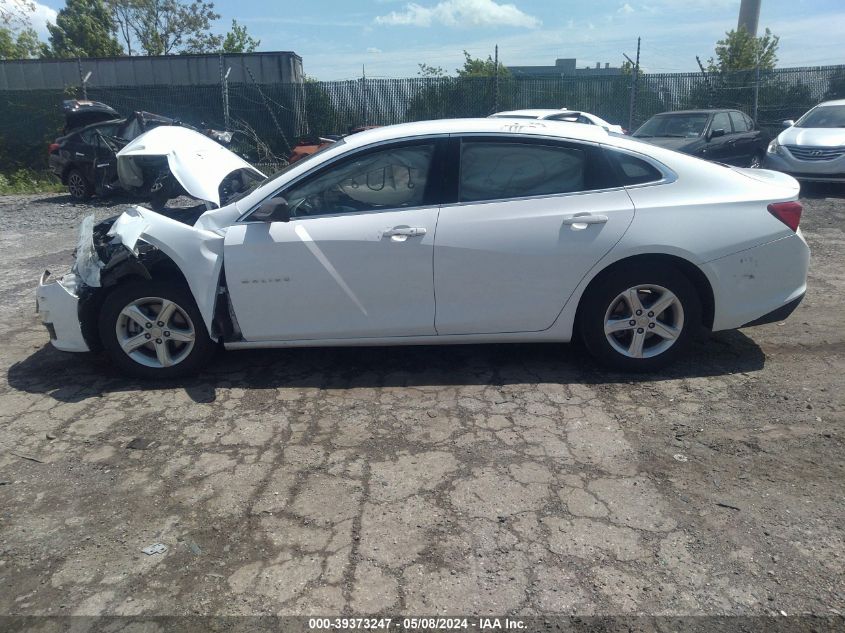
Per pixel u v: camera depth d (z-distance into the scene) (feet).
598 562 9.05
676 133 44.50
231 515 10.28
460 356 16.02
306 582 8.84
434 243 13.78
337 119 64.95
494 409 13.37
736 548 9.25
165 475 11.42
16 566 9.36
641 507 10.17
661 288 14.07
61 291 14.85
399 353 16.30
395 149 14.20
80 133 46.19
